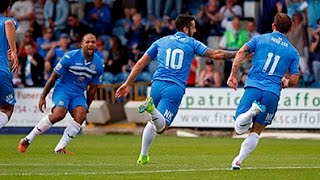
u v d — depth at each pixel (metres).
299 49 64.81
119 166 34.03
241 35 65.88
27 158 38.75
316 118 60.06
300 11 65.44
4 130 66.12
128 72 68.06
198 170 32.06
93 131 65.31
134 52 68.81
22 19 72.19
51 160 37.53
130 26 70.19
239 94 61.41
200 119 62.38
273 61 31.86
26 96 65.56
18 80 68.44
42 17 72.31
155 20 70.38
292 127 60.44
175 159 39.12
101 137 60.34
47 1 72.00
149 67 67.25
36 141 54.50
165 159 39.03
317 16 65.44
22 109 65.69
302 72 64.62
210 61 64.31
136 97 66.00
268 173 31.25
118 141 55.25
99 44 70.12
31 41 69.12
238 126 31.72
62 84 42.56
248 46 32.06
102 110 64.69
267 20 66.81
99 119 64.94
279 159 39.97
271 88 31.78
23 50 68.88
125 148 47.94
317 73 64.94
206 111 62.19
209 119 62.16
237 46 65.81
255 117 32.09
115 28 71.44
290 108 60.47
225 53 33.91
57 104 42.00
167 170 32.06
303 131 60.34
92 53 42.09
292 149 48.72
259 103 31.36
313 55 65.25
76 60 41.94
